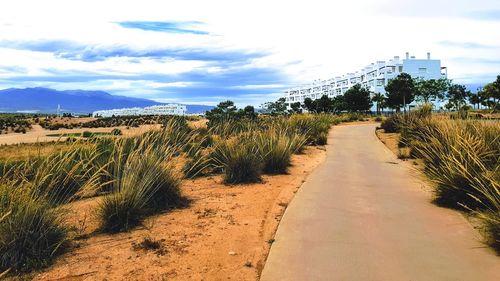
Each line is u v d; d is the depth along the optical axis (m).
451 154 7.38
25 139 45.03
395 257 4.45
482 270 4.08
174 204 6.83
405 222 5.73
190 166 9.48
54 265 4.38
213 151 10.44
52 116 113.94
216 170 10.01
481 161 6.45
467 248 4.68
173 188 6.90
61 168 6.12
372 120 44.09
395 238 5.05
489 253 4.52
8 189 5.02
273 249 4.76
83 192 6.61
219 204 6.91
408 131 15.78
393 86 73.44
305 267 4.22
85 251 4.76
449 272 4.04
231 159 9.08
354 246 4.79
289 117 24.14
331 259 4.41
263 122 19.48
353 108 84.88
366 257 4.45
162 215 6.26
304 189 7.97
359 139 19.67
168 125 9.60
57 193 6.05
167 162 7.46
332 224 5.66
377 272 4.07
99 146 7.97
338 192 7.70
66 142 7.10
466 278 3.91
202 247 4.88
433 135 10.97
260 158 9.84
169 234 5.35
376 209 6.44
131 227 5.62
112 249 4.82
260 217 6.09
